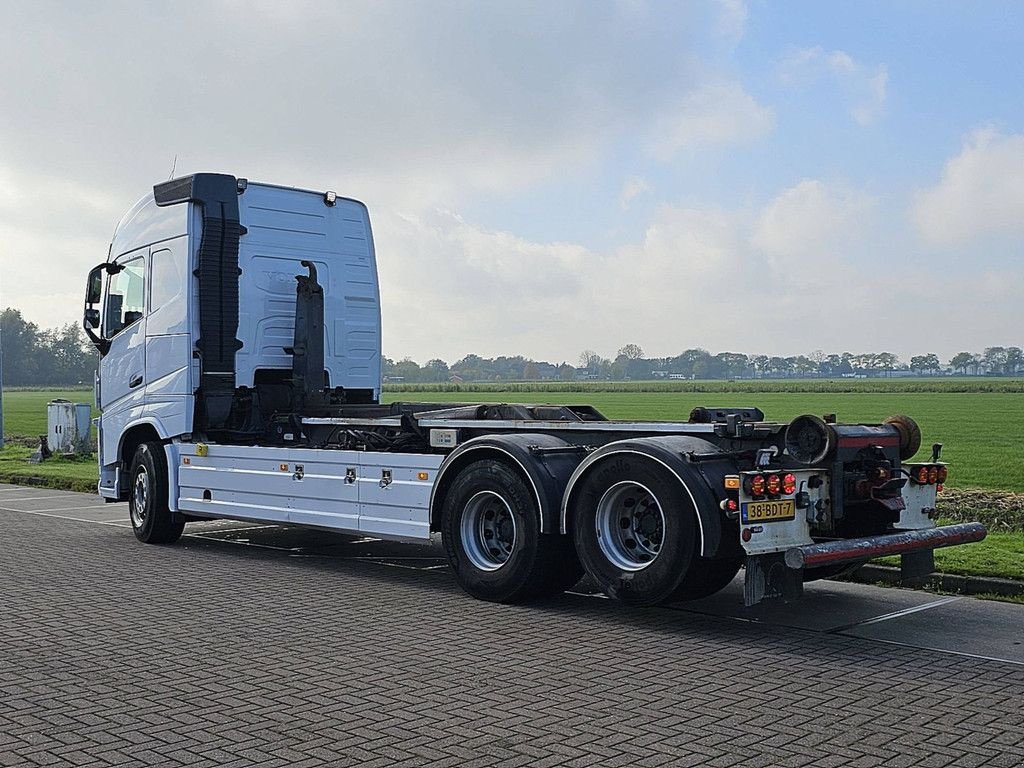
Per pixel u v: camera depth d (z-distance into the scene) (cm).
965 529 926
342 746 537
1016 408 5925
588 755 523
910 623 852
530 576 899
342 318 1367
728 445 853
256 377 1291
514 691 639
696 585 826
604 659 723
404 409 1177
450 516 962
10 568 1111
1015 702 621
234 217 1264
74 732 561
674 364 14225
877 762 516
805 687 652
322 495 1114
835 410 5481
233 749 533
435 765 510
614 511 865
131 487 1343
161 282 1291
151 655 729
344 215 1380
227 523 1552
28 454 2927
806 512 832
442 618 862
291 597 952
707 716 589
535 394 7681
